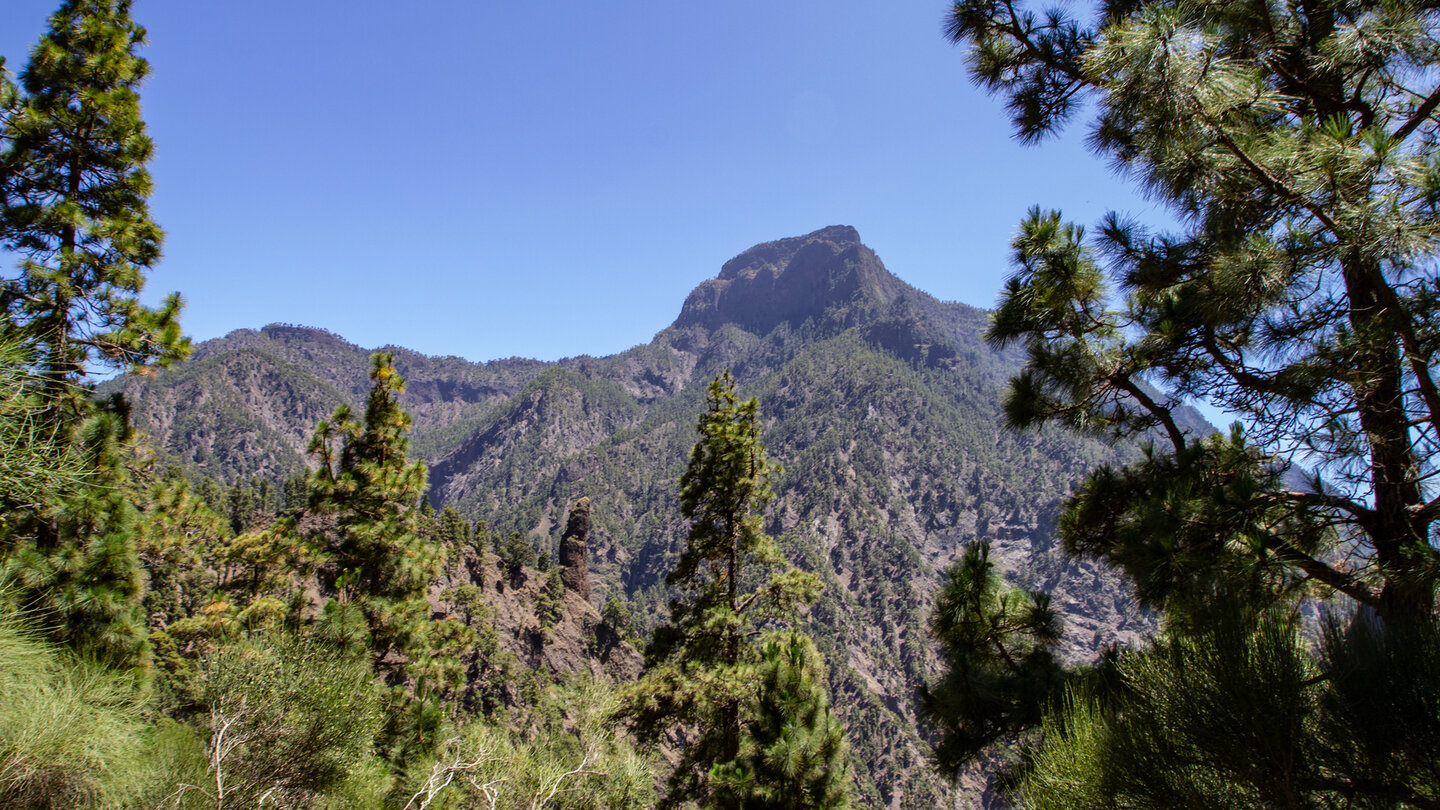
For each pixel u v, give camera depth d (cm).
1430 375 444
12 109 956
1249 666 318
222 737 541
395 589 1592
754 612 1791
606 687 1368
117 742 452
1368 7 540
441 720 862
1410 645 302
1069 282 626
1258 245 487
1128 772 344
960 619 648
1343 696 301
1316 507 477
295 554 1609
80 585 709
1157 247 633
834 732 980
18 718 412
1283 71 580
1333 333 477
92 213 1017
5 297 866
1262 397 530
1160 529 501
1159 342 592
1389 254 432
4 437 529
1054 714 457
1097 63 546
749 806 966
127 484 914
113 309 957
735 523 1773
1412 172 425
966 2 759
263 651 620
